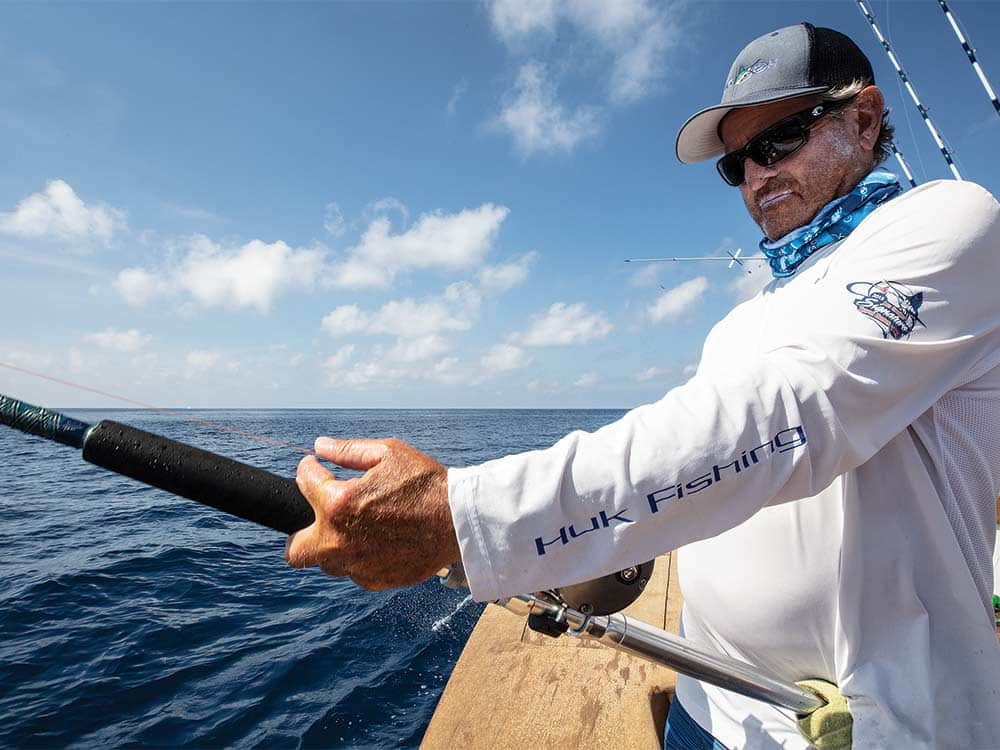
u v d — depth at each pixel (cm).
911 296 79
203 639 510
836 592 100
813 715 99
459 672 196
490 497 67
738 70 136
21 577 702
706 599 122
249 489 75
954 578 90
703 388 75
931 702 88
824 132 124
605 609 96
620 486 68
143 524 1062
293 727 366
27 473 1878
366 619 536
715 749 125
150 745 351
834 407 74
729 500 71
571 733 162
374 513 68
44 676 441
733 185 145
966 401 89
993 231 83
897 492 92
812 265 119
